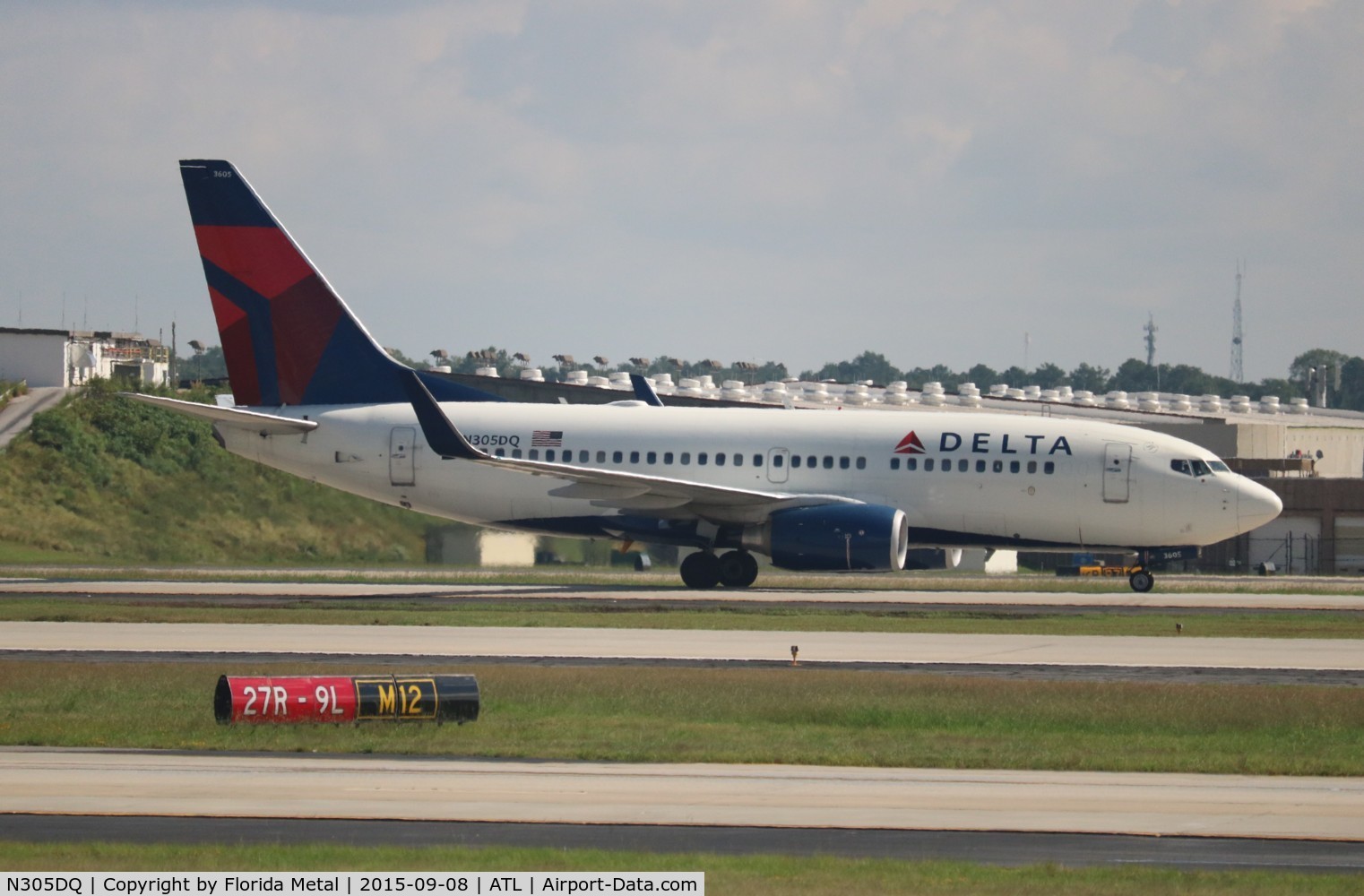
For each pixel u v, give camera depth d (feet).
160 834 180.65
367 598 497.05
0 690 297.94
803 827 189.26
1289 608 481.05
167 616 426.10
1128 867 169.78
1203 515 526.98
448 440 501.97
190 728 258.16
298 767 226.38
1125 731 271.49
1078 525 533.55
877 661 344.90
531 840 180.86
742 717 280.10
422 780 217.56
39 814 191.21
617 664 336.49
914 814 198.49
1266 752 250.57
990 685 305.32
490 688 299.58
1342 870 171.12
